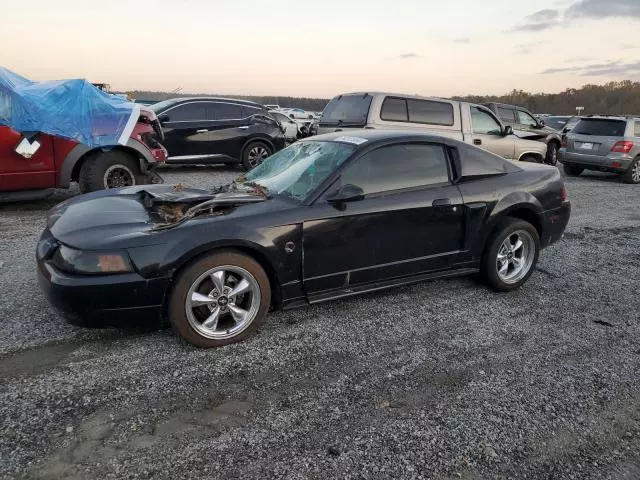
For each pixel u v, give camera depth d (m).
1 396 2.70
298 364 3.18
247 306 3.44
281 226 3.41
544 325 3.93
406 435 2.53
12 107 6.63
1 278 4.45
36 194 7.15
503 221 4.47
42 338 3.37
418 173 4.10
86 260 2.99
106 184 7.49
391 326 3.79
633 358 3.45
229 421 2.59
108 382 2.88
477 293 4.56
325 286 3.72
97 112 7.28
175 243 3.09
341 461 2.32
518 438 2.54
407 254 4.02
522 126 15.03
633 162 12.25
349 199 3.55
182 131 10.97
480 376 3.13
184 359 3.17
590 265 5.56
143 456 2.30
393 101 9.24
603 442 2.55
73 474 2.17
